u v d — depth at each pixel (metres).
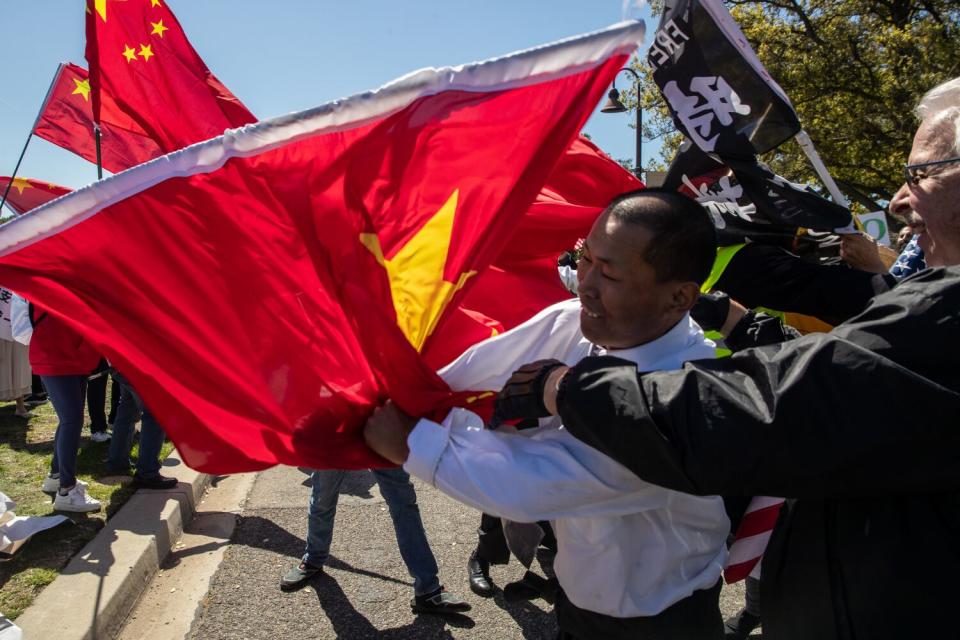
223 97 3.43
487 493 1.28
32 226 1.27
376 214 1.32
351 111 1.21
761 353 1.10
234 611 3.43
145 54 3.34
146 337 1.41
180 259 1.34
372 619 3.38
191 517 4.60
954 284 1.04
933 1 16.06
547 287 1.99
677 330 1.38
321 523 3.65
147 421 4.61
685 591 1.48
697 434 1.03
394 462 1.45
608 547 1.41
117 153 4.58
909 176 1.27
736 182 2.44
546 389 1.25
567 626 1.61
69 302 1.40
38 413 6.68
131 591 3.40
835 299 2.26
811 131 16.09
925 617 1.08
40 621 2.94
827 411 1.00
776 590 1.32
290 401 1.43
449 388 1.43
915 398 0.98
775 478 1.02
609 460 1.26
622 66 1.23
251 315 1.39
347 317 1.36
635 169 15.34
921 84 14.55
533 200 1.35
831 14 16.31
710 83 2.24
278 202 1.28
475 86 1.22
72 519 4.05
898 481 1.02
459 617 3.40
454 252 1.40
